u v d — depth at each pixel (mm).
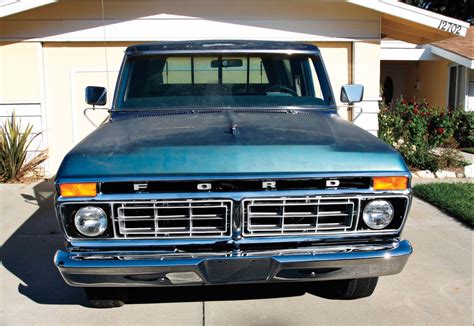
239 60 4652
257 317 3855
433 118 10570
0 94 8422
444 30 8398
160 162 3211
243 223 3256
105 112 8656
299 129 3732
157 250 3246
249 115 4160
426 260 5070
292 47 4762
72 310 3990
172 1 8391
